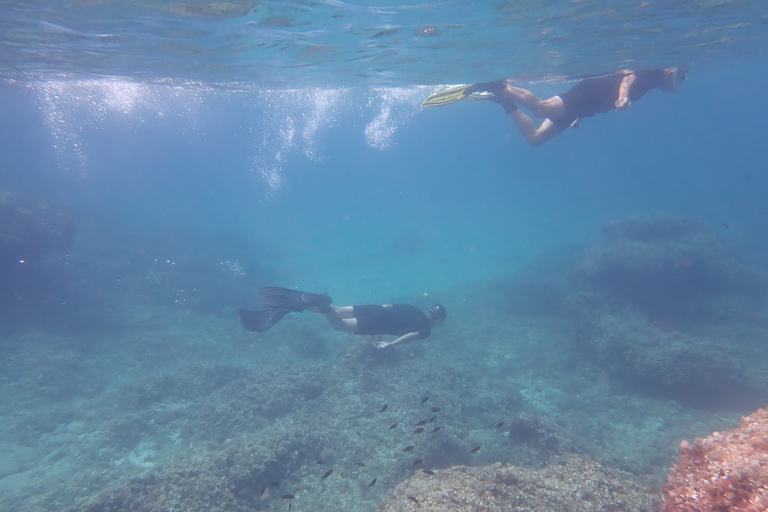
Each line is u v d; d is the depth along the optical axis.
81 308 16.56
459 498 4.98
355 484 7.21
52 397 11.35
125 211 54.44
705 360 10.50
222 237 34.75
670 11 10.24
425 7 8.72
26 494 7.55
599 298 15.99
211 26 9.84
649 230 20.27
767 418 2.64
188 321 17.42
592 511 4.85
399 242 38.00
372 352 11.34
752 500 2.20
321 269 29.88
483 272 26.69
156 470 6.98
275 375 10.87
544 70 15.65
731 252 18.00
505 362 13.50
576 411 10.55
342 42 11.35
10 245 16.20
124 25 9.78
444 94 8.33
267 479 7.04
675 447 8.53
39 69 15.77
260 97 27.23
